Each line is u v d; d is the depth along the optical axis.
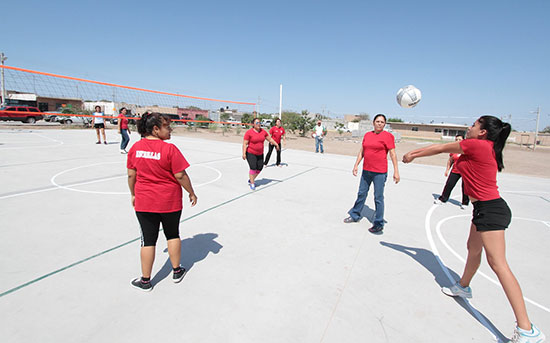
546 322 2.37
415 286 2.80
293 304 2.44
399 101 5.33
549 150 28.45
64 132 17.80
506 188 7.77
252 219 4.35
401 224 4.49
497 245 2.13
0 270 2.73
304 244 3.59
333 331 2.16
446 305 2.54
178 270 2.67
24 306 2.26
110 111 31.34
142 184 2.41
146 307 2.33
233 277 2.80
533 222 4.93
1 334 1.98
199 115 34.22
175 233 2.59
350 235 3.95
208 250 3.32
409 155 2.61
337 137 31.84
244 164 9.05
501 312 2.48
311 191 6.17
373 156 3.91
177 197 2.50
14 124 23.62
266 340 2.04
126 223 3.96
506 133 2.21
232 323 2.19
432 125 47.25
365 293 2.64
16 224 3.78
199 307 2.36
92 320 2.16
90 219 4.05
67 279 2.65
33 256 3.01
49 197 4.95
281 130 9.02
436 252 3.57
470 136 2.36
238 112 49.41
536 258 3.56
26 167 7.20
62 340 1.96
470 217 4.96
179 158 2.42
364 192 4.18
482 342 2.13
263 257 3.21
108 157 9.11
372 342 2.07
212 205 4.93
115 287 2.57
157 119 2.37
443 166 11.67
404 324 2.28
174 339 2.01
